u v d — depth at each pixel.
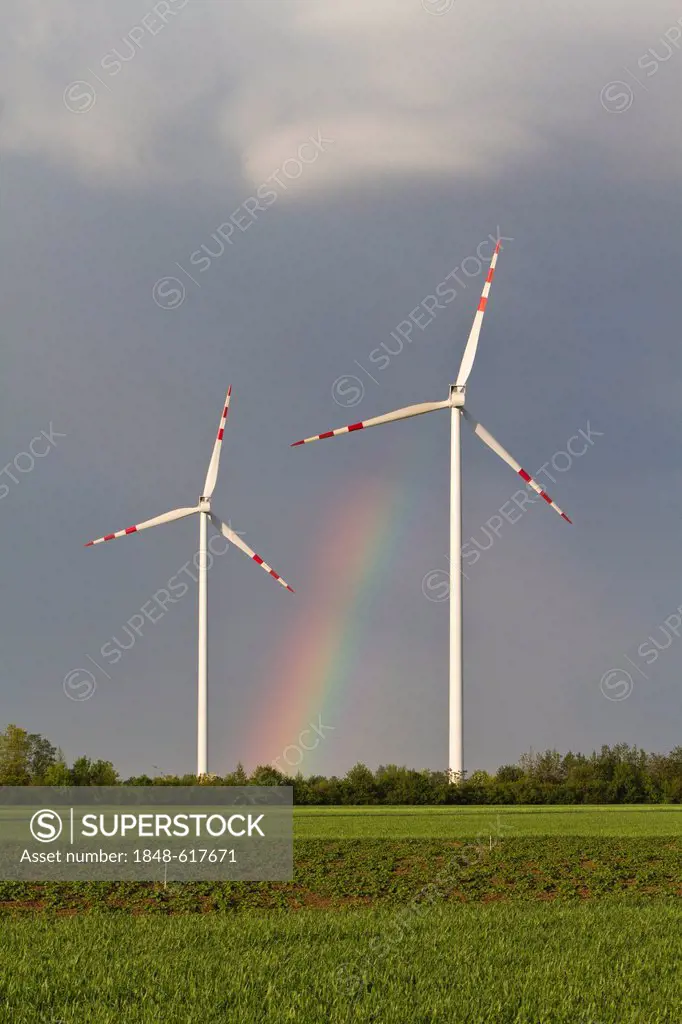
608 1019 21.62
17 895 38.06
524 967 25.53
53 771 97.75
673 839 55.50
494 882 42.03
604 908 35.16
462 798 91.00
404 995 22.73
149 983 23.28
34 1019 20.86
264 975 24.22
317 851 49.66
